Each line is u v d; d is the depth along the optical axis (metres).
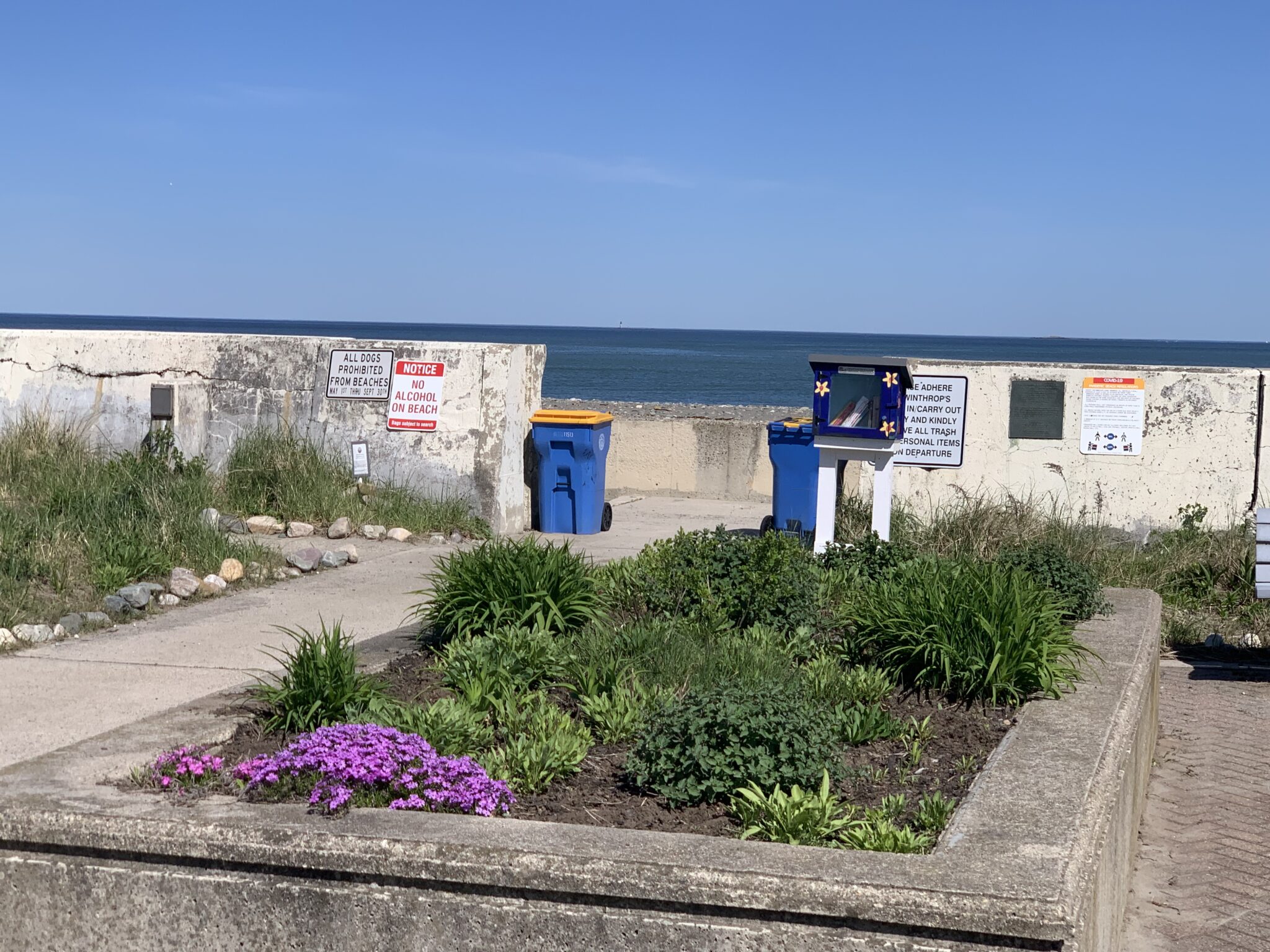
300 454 12.88
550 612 6.84
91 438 13.32
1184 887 5.53
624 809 4.62
